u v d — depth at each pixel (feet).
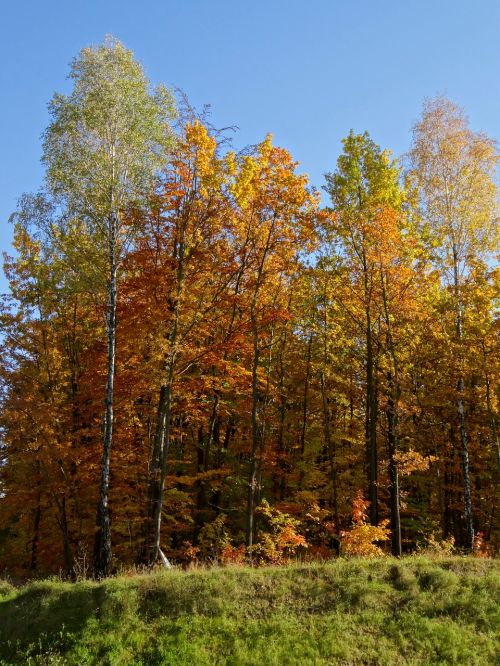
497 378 71.87
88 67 59.77
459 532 89.35
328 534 72.02
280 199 63.67
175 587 40.57
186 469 78.54
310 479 76.18
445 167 75.15
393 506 63.36
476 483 88.38
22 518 81.10
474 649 34.04
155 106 60.59
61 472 68.90
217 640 35.94
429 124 78.02
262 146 63.98
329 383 82.12
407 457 61.36
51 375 72.90
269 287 69.46
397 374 67.46
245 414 77.87
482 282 70.49
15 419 68.44
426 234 72.84
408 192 75.61
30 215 61.36
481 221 73.26
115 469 68.28
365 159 69.10
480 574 41.86
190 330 62.54
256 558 59.36
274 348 79.30
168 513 76.74
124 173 58.80
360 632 36.09
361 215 65.77
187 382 64.44
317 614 38.01
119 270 61.72
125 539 74.95
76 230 61.62
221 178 60.75
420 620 36.73
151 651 35.42
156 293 61.26
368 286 67.15
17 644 37.22
